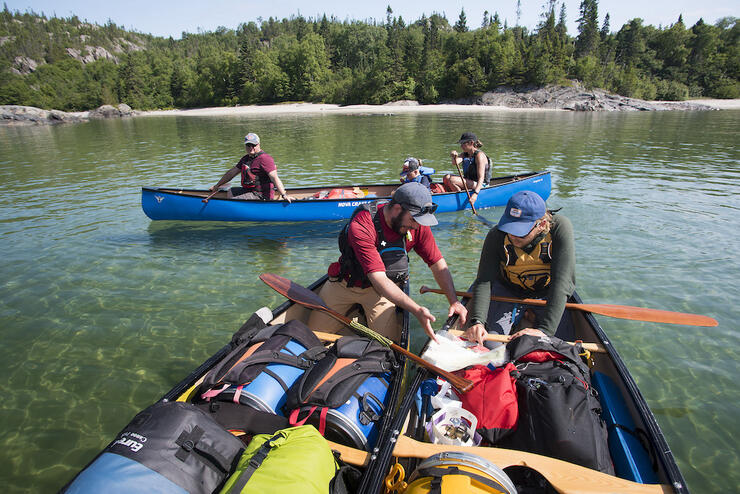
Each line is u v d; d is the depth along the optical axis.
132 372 3.25
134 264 5.20
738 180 9.37
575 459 1.91
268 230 6.43
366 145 16.88
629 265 4.93
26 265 5.15
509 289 3.28
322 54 76.06
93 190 9.31
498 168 11.45
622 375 2.43
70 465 2.47
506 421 2.13
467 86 59.00
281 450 1.60
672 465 1.81
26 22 156.50
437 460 1.69
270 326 2.67
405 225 2.72
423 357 2.57
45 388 3.07
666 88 61.47
